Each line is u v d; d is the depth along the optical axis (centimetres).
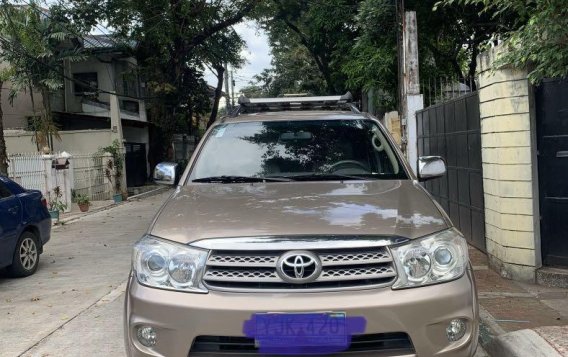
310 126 466
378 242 285
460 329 288
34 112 1909
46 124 1812
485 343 428
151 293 290
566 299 521
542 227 579
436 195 958
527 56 430
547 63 411
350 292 277
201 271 286
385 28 1315
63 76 1864
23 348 465
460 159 790
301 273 277
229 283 282
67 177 1545
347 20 1642
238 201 348
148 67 2320
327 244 282
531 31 401
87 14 1964
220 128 476
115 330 503
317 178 409
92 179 1791
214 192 377
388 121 1298
